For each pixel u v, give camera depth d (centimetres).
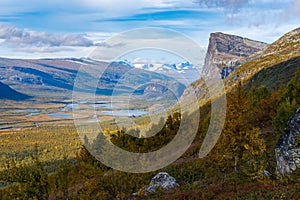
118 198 1927
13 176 2233
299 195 1645
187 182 2742
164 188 2509
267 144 3055
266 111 4112
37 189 2211
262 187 1930
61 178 2225
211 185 2327
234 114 2419
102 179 1964
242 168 2488
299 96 3788
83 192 2008
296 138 2055
